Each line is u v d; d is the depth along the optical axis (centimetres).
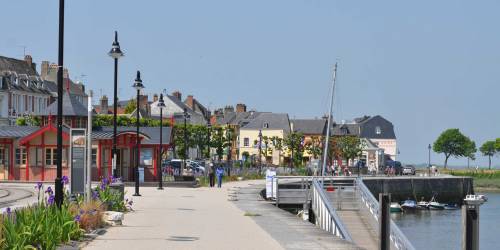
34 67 11088
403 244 2102
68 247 1709
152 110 14262
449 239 5044
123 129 5672
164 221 2570
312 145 11994
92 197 2466
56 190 2069
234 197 4119
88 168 2423
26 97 10269
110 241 1906
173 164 7894
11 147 5459
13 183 5228
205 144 10331
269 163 12200
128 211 2995
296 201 4950
